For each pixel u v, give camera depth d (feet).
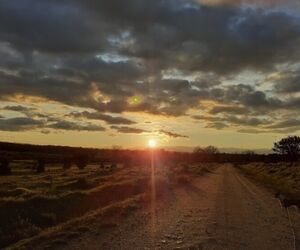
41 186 102.53
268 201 86.69
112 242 42.47
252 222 58.54
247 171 268.41
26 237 45.65
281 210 72.08
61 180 125.49
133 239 44.34
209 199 88.94
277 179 162.20
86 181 104.68
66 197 68.80
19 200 60.54
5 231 47.11
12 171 192.75
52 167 241.96
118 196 86.12
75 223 52.13
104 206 73.51
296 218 62.80
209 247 41.50
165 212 66.85
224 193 104.83
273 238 46.91
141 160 351.25
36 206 60.44
